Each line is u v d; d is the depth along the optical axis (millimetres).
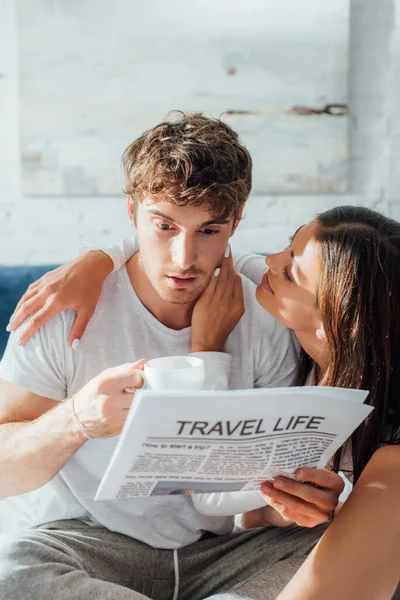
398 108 2760
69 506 1234
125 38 2652
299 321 1216
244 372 1305
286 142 2727
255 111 2705
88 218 2742
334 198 2770
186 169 1099
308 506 1020
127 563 1196
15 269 1657
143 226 1166
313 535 1273
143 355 1249
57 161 2697
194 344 1245
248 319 1321
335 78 2705
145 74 2672
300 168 2742
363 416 945
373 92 2762
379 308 1125
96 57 2656
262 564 1233
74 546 1152
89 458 1224
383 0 2719
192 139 1139
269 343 1319
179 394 833
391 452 1021
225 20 2664
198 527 1273
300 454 976
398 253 1151
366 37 2734
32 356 1196
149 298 1260
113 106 2678
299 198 2766
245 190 1200
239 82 2691
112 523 1223
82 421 1031
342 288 1127
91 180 2709
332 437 968
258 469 973
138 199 1159
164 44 2662
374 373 1132
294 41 2684
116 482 926
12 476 1106
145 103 2680
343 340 1137
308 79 2701
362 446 1149
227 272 1288
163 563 1229
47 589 980
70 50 2650
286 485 1000
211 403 848
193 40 2666
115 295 1266
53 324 1214
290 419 902
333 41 2688
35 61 2646
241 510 1233
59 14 2633
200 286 1199
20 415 1199
